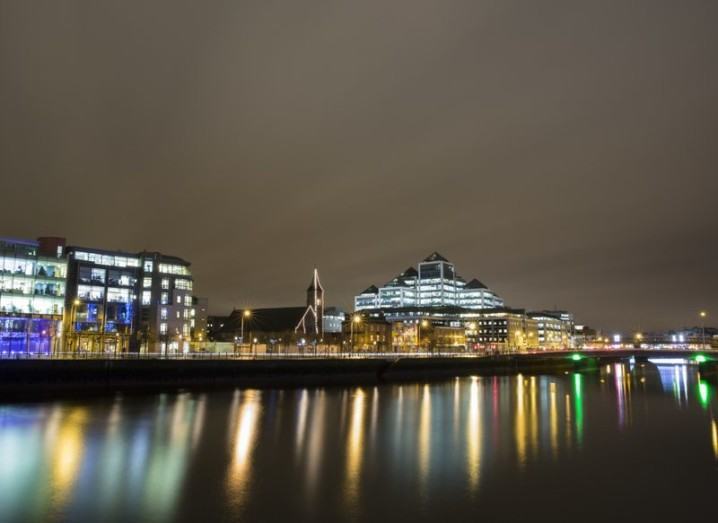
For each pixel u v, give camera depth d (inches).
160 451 2117.4
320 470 1926.7
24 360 3452.3
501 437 2591.0
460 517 1509.6
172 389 4077.3
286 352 7012.8
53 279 5433.1
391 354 7170.3
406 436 2571.4
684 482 1859.0
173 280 6756.9
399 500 1632.6
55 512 1460.4
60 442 2203.5
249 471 1889.8
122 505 1526.8
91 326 5900.6
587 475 1931.6
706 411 3599.9
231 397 3816.4
